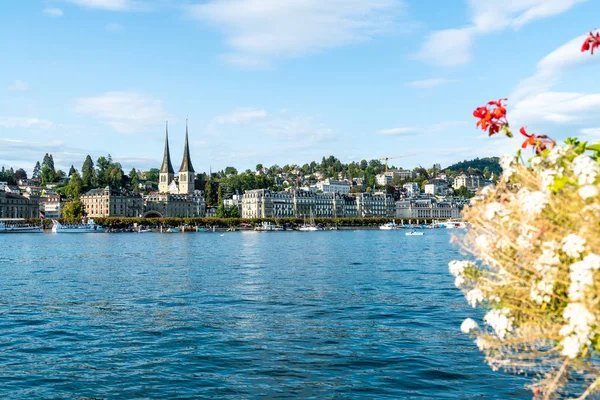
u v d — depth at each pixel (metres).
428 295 52.34
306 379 27.08
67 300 51.19
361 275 71.62
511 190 11.46
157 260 102.69
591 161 9.36
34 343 34.38
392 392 25.02
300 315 42.94
